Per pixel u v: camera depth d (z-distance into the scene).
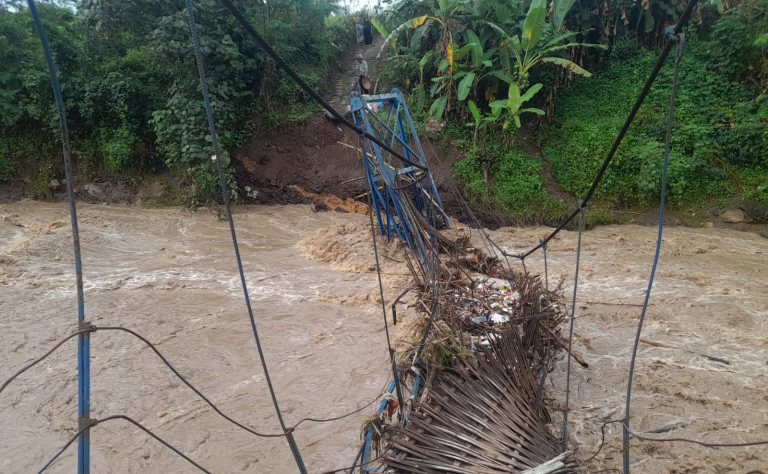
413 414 3.94
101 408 5.66
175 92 13.30
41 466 4.86
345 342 7.05
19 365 6.46
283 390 6.01
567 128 14.05
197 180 13.12
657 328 7.43
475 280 6.76
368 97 9.25
